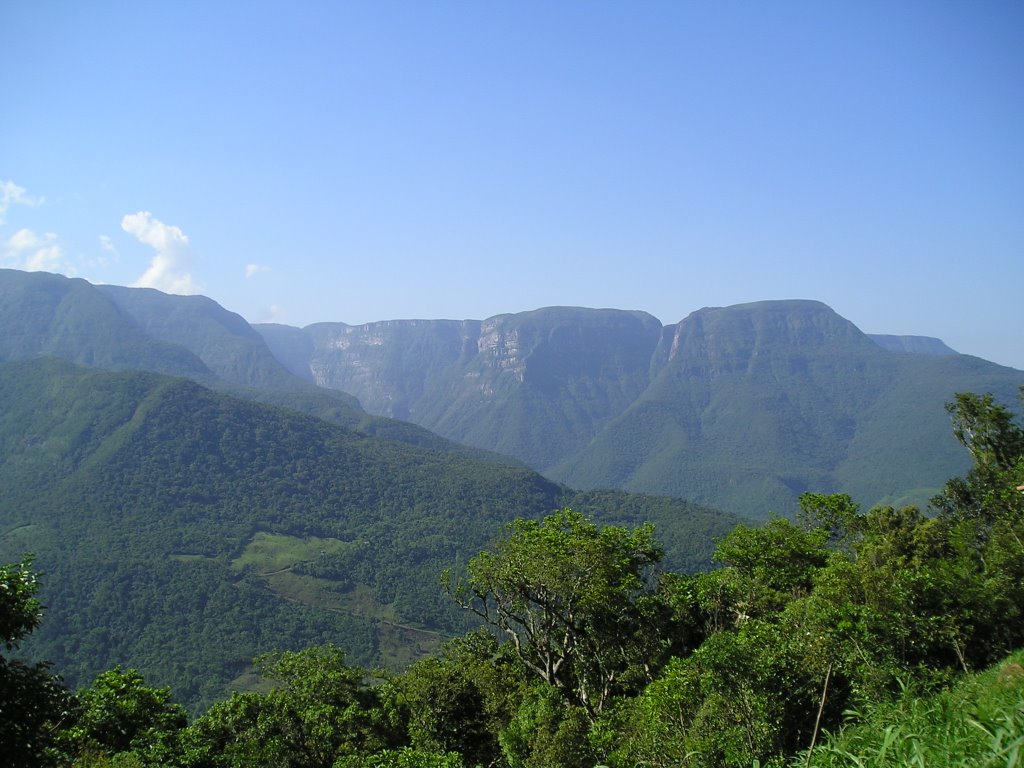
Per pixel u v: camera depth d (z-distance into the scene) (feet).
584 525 95.04
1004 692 29.96
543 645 95.09
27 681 35.65
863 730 30.35
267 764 73.51
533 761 61.67
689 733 45.24
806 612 56.03
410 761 59.62
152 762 64.34
